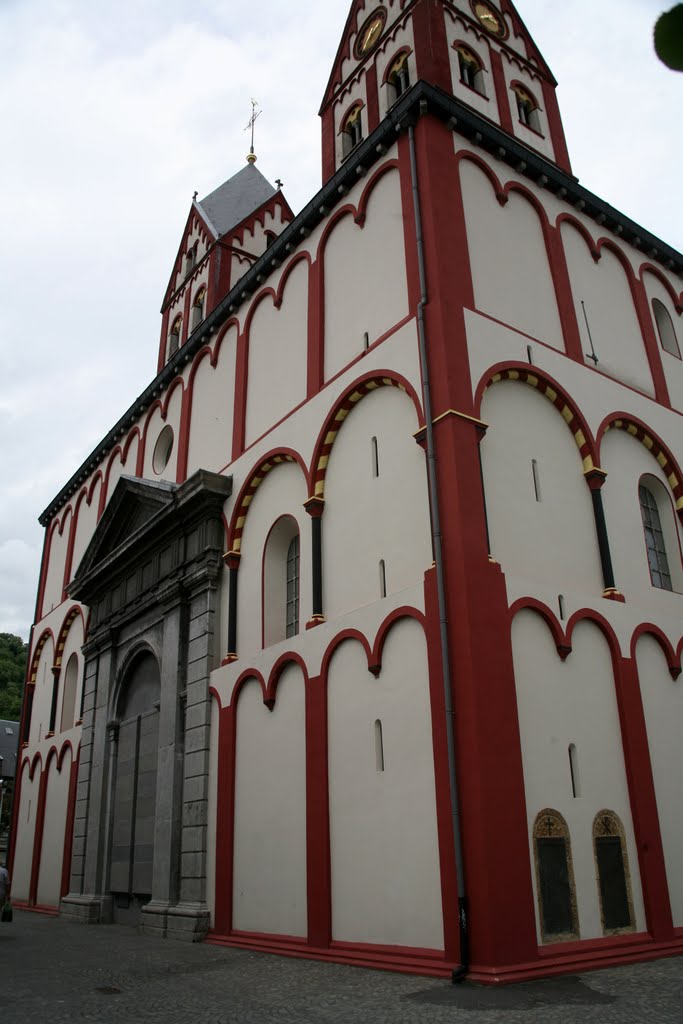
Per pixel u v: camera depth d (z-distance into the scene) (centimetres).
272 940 1596
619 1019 906
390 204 1816
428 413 1505
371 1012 988
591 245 2084
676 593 1847
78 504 3541
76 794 2744
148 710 2370
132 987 1244
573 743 1429
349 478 1733
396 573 1536
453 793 1253
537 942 1223
